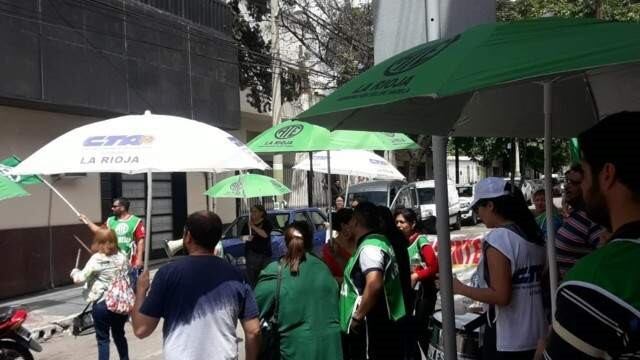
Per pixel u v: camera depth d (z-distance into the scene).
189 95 15.45
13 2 10.89
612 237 1.64
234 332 3.72
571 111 4.22
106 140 4.11
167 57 14.73
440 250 3.64
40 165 4.05
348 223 5.71
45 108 12.24
